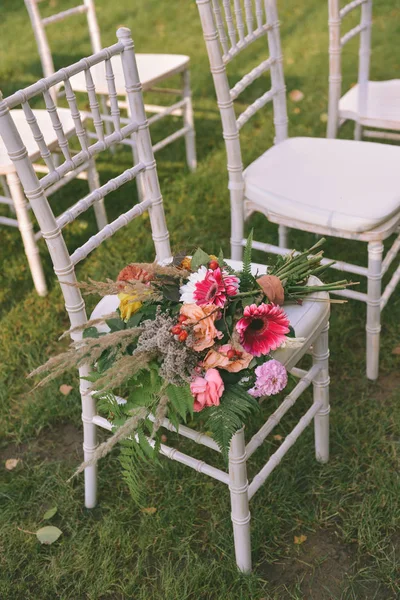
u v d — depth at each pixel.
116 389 2.16
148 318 1.37
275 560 1.71
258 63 4.53
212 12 1.85
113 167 3.56
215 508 1.85
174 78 4.49
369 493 1.85
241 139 3.61
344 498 1.84
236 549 1.64
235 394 1.29
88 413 1.71
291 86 4.16
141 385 1.34
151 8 5.74
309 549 1.74
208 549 1.76
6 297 2.74
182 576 1.67
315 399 1.81
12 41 5.36
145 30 5.32
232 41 2.00
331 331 2.37
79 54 4.96
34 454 2.09
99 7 5.91
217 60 1.92
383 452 1.96
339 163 2.15
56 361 1.28
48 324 2.55
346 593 1.62
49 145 2.47
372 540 1.71
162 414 1.25
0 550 1.81
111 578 1.70
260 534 1.76
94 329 1.50
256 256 2.79
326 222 1.91
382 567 1.66
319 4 5.48
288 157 2.21
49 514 1.88
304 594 1.64
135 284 1.36
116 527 1.81
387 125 2.48
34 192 1.37
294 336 1.39
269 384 1.29
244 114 2.10
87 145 1.53
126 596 1.67
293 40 4.87
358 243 2.79
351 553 1.71
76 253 1.52
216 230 2.97
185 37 5.11
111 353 1.38
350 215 1.88
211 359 1.26
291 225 2.02
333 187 2.02
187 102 3.24
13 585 1.72
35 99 4.32
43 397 2.25
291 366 1.48
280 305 1.46
